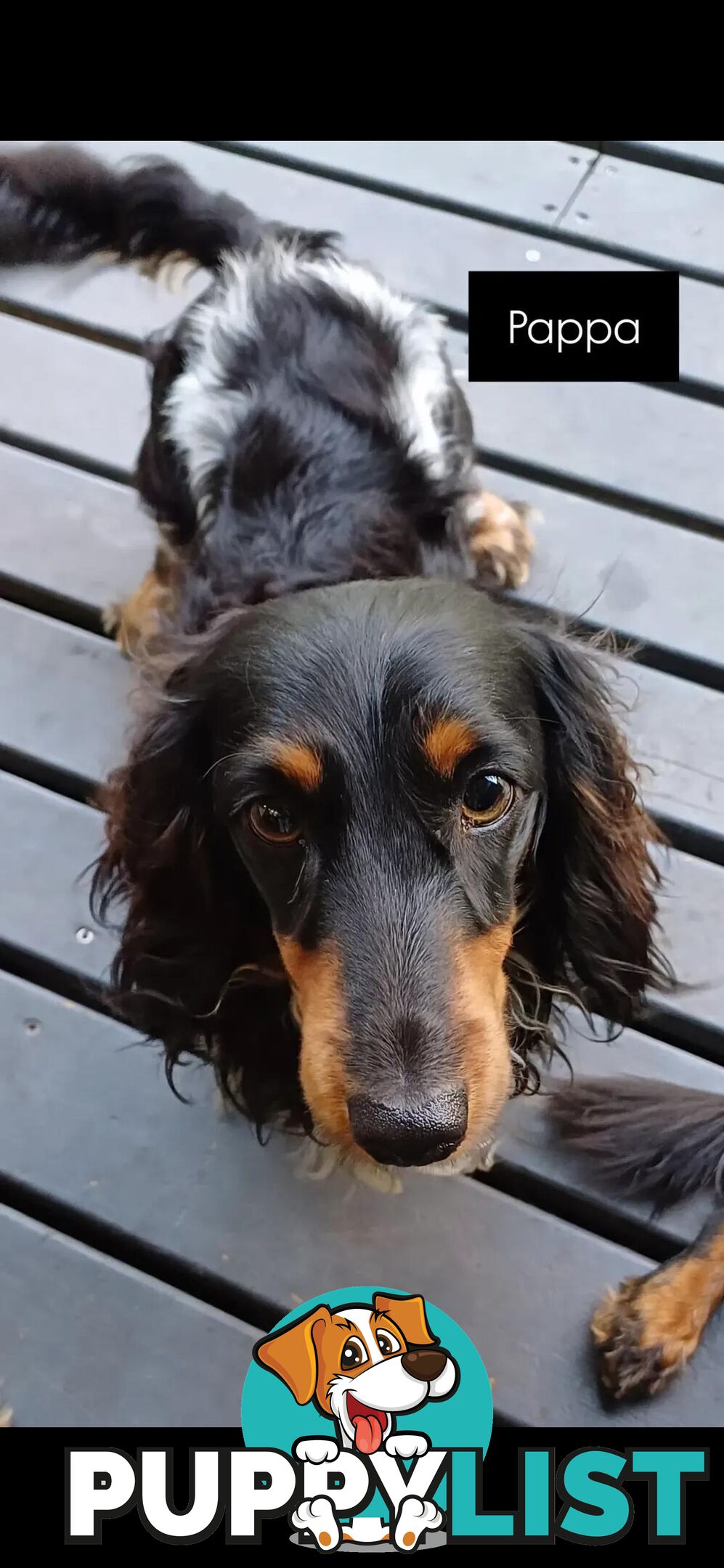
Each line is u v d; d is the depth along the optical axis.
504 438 0.66
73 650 0.61
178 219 0.64
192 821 0.43
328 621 0.37
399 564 0.49
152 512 0.59
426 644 0.36
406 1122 0.33
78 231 0.66
